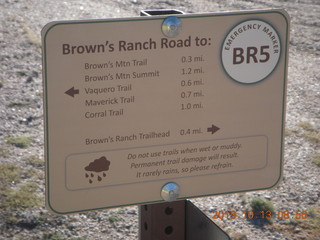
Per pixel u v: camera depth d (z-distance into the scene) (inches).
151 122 34.1
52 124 32.8
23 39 163.8
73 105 32.9
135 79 33.4
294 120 113.0
